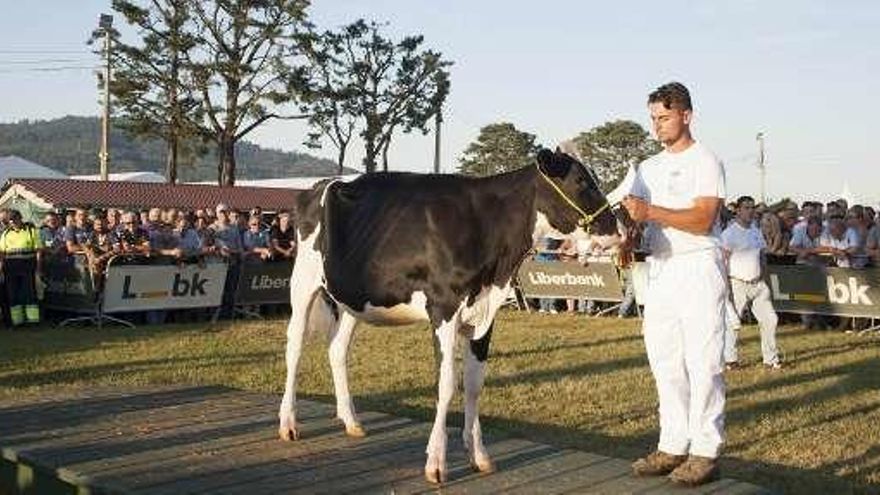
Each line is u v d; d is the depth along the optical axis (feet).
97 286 52.70
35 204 103.91
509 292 19.24
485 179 19.31
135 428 22.61
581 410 31.01
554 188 18.25
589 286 62.34
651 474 18.58
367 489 17.61
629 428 28.48
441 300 18.67
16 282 52.31
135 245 55.42
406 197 19.67
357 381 36.01
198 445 20.94
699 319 17.58
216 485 17.67
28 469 20.15
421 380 36.27
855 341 49.03
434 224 18.78
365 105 161.38
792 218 61.05
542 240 19.49
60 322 54.54
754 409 31.24
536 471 19.06
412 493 17.42
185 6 142.00
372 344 46.32
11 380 35.14
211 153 155.84
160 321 55.83
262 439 21.67
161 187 115.03
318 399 32.01
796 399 33.01
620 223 18.21
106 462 19.24
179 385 29.45
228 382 35.40
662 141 18.07
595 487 17.83
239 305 59.11
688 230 17.37
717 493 17.30
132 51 140.56
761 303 39.86
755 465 24.12
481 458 18.97
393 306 19.69
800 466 24.23
